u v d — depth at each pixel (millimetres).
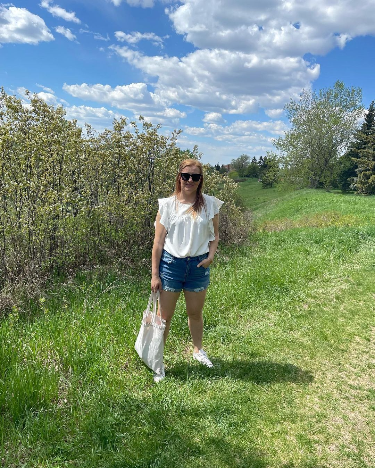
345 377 3648
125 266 6801
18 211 5273
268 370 3693
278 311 5309
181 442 2633
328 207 18875
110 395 3061
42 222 5453
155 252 3371
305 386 3453
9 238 5273
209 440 2668
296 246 9477
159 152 7645
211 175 9766
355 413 3104
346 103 39281
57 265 6051
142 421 2789
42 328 4137
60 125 6074
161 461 2441
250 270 7223
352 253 8484
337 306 5488
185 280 3404
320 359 3982
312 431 2857
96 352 3676
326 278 6766
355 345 4312
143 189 7660
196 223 3275
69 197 5836
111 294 5363
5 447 2500
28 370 3096
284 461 2545
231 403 3100
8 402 2809
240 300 5570
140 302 5152
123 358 3707
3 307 4543
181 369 3611
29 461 2395
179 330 4473
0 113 5473
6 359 3393
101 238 6828
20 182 5250
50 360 3502
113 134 7121
